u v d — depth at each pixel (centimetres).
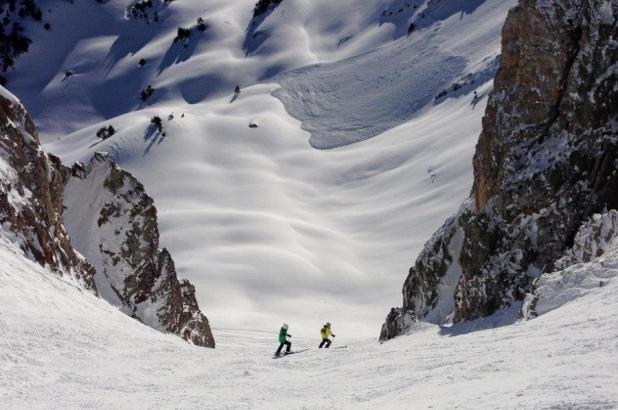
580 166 3244
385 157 19912
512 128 3631
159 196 19638
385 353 2173
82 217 5409
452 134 18850
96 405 1550
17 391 1695
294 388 1719
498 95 3788
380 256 13600
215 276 12144
